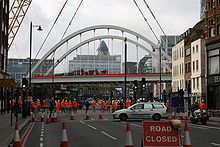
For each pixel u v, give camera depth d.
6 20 59.16
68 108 57.09
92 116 46.19
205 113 29.22
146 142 10.12
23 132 21.69
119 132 20.78
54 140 16.98
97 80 98.25
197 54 59.31
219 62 44.75
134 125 26.73
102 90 168.00
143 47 110.00
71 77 102.19
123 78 94.69
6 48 59.00
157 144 10.12
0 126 24.89
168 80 89.94
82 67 164.62
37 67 112.50
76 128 24.27
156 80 90.75
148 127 10.24
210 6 47.84
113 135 18.95
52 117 32.97
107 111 60.69
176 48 73.69
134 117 33.16
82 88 162.75
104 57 167.75
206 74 47.84
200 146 14.18
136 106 33.41
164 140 10.16
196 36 63.00
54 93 84.19
